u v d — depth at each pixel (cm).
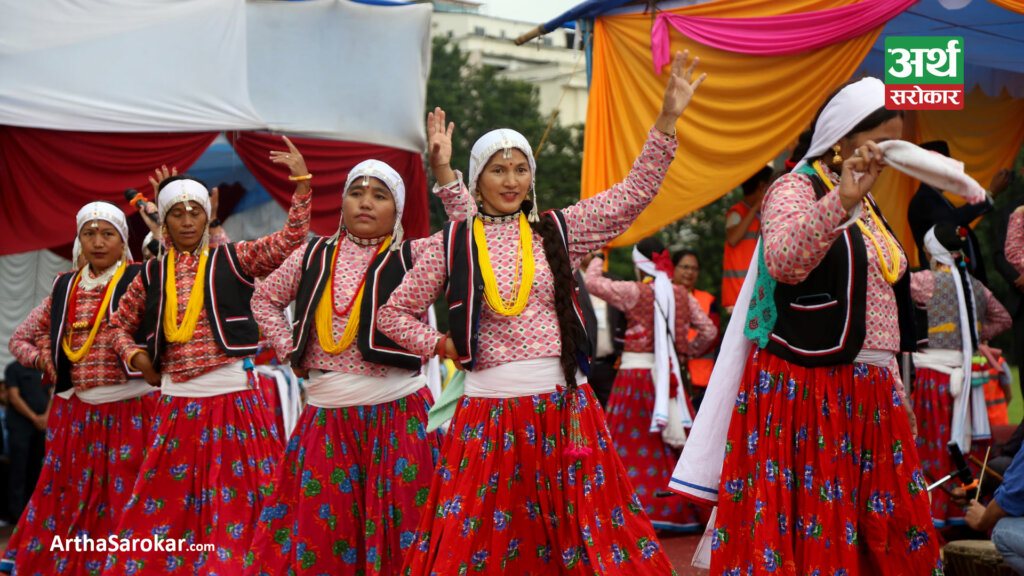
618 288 782
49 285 1162
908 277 356
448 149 471
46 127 821
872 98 341
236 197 999
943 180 290
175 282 552
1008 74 906
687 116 751
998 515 405
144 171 862
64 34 829
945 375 669
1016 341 697
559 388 377
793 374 342
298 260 486
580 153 2750
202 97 867
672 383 764
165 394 544
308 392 472
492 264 388
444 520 374
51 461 600
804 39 712
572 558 375
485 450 377
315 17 915
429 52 989
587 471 375
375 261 470
